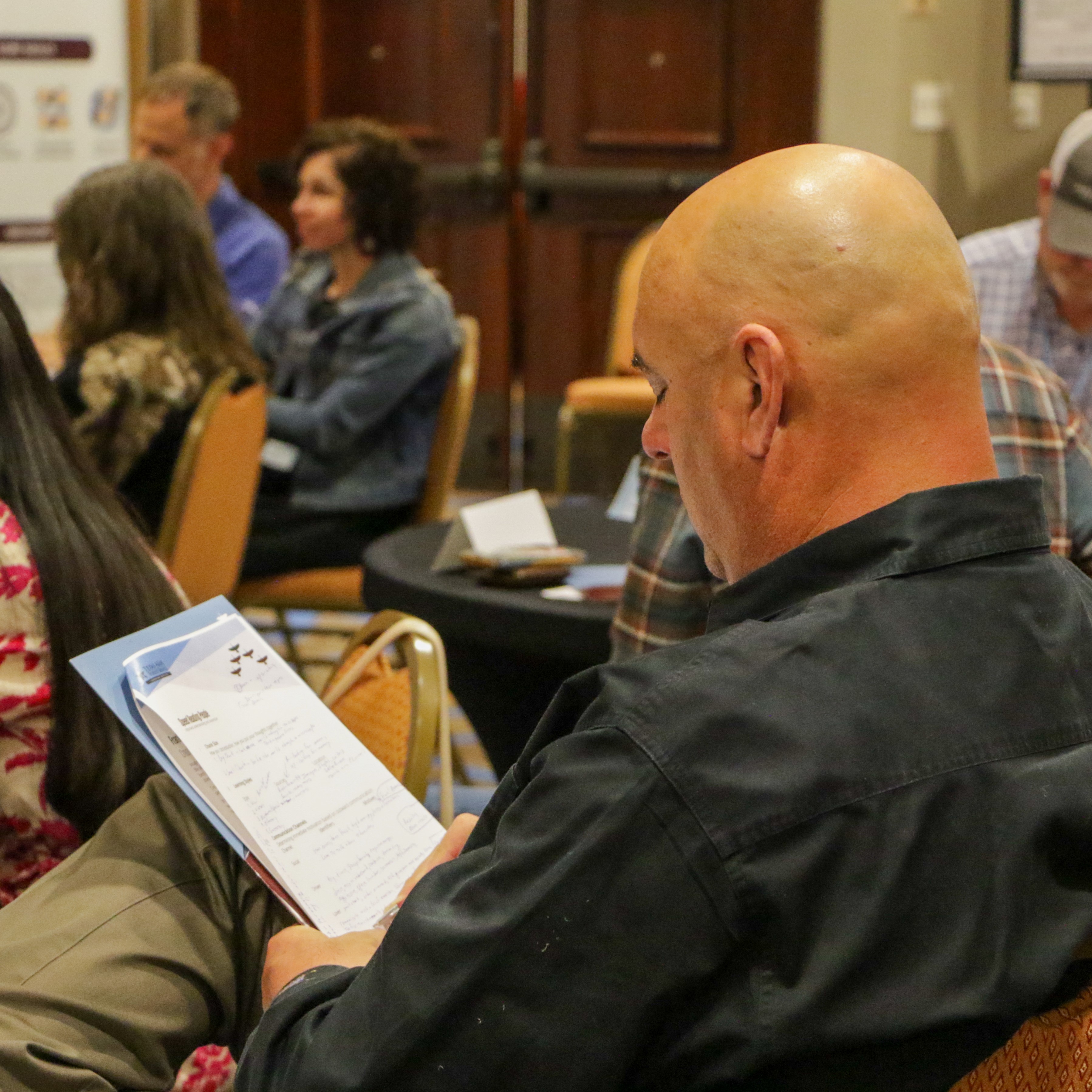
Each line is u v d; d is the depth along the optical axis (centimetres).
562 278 716
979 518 105
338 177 426
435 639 188
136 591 169
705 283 108
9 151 510
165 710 140
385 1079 96
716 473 110
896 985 94
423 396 426
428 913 100
